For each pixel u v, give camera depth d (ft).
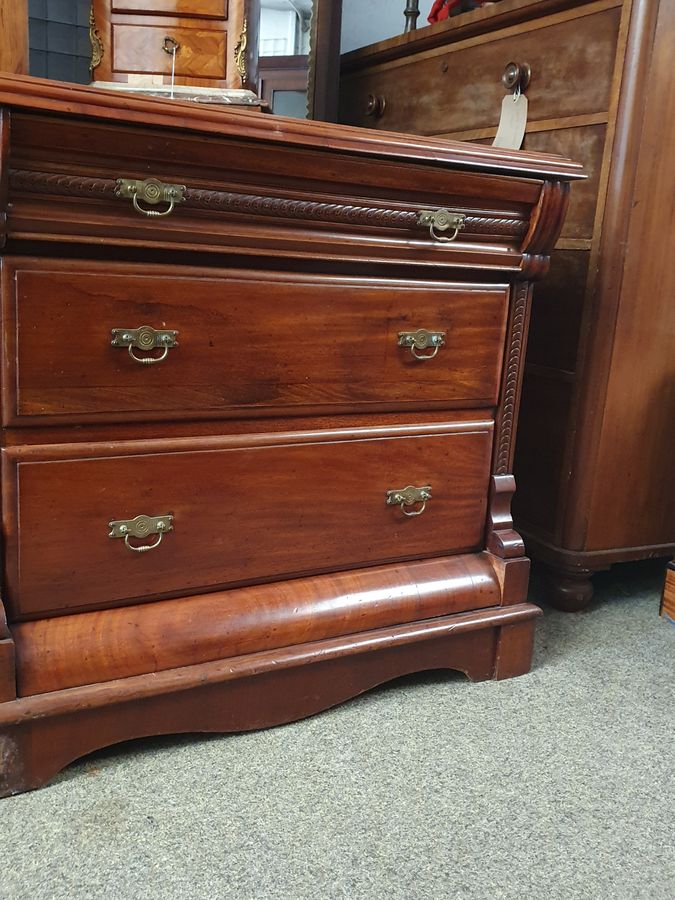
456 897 3.20
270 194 3.81
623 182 5.16
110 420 3.75
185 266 3.78
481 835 3.56
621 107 5.08
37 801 3.63
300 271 4.08
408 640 4.46
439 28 6.32
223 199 3.71
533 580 6.49
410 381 4.49
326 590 4.41
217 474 4.04
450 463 4.73
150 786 3.77
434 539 4.79
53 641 3.72
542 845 3.52
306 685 4.30
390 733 4.30
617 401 5.53
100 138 3.35
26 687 3.62
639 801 3.85
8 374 3.49
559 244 5.64
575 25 5.34
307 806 3.69
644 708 4.64
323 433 4.29
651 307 5.46
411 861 3.38
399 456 4.55
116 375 3.71
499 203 4.39
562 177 4.36
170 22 4.66
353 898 3.17
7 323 3.44
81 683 3.73
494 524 4.91
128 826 3.50
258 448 4.12
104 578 3.87
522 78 5.71
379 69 7.26
